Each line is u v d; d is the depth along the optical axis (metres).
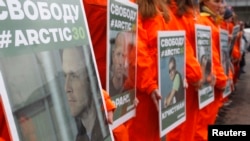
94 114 2.75
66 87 2.42
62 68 2.40
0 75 1.88
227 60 8.93
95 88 2.82
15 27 2.03
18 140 1.94
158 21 5.00
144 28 4.95
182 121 5.68
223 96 8.52
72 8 2.63
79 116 2.53
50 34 2.32
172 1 6.09
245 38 19.41
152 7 4.95
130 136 4.80
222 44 8.16
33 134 2.06
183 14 6.10
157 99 4.84
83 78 2.65
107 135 2.94
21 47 2.05
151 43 4.90
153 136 5.25
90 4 3.87
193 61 6.00
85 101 2.63
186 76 5.96
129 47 4.23
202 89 6.63
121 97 4.06
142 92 4.87
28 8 2.16
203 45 6.63
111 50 3.76
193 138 6.63
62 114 2.34
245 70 22.75
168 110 5.15
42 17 2.27
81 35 2.70
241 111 11.38
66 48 2.47
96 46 3.90
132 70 4.38
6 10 1.99
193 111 6.54
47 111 2.20
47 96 2.22
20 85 2.01
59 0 2.48
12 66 1.97
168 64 5.08
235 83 14.77
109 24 3.67
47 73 2.24
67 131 2.36
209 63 6.95
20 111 1.99
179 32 5.36
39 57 2.19
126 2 4.07
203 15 7.35
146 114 5.01
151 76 4.77
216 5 7.93
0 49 1.91
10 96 1.93
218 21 8.07
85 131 2.59
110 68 3.76
